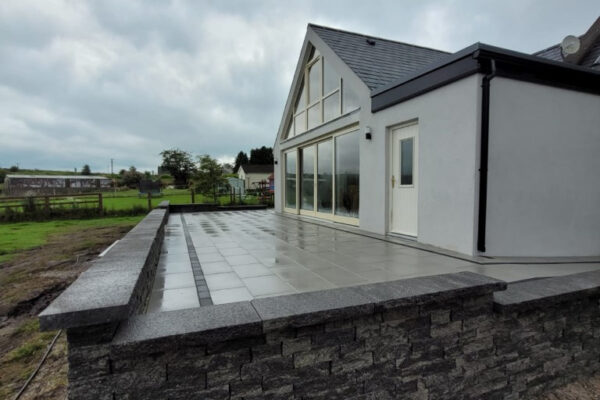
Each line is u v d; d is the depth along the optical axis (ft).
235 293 7.95
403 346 6.37
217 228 20.94
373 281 8.96
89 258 19.65
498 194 12.12
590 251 13.80
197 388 4.99
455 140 12.62
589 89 13.42
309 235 17.48
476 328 7.07
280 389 5.49
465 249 12.32
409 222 15.85
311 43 25.53
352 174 20.89
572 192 13.38
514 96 12.09
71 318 4.22
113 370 4.55
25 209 41.22
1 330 10.79
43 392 7.75
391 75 19.75
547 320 8.00
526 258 12.16
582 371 8.68
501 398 7.55
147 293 7.47
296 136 29.01
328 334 5.76
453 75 12.46
